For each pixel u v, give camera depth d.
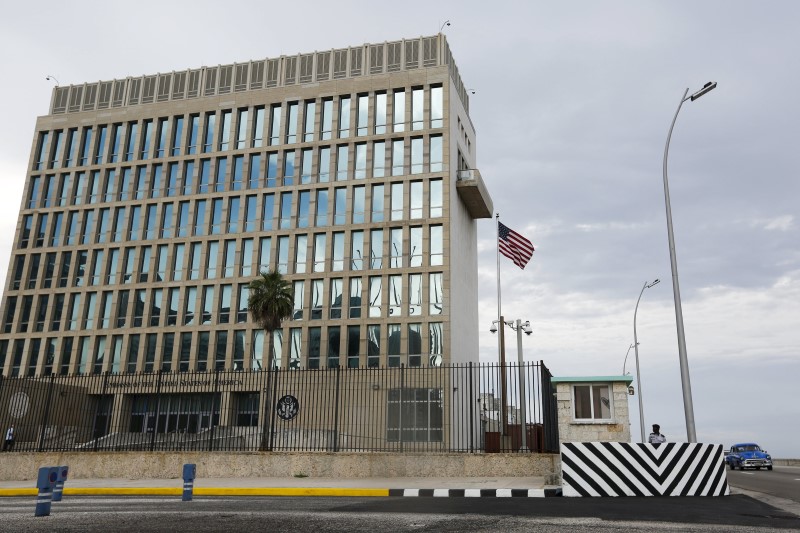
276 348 44.69
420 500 12.45
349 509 10.70
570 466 13.22
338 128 48.94
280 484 16.19
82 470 20.25
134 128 52.72
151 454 20.00
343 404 34.28
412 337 43.22
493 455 17.80
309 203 47.47
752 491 14.27
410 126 47.56
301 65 51.97
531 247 33.00
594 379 14.62
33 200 52.72
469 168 52.53
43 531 8.14
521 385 23.94
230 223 48.59
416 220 45.31
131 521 9.12
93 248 50.09
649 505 10.94
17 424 26.47
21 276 51.09
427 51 50.03
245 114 51.09
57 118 54.31
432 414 38.28
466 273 50.00
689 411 15.59
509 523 8.48
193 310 46.97
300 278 45.81
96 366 47.28
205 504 12.05
